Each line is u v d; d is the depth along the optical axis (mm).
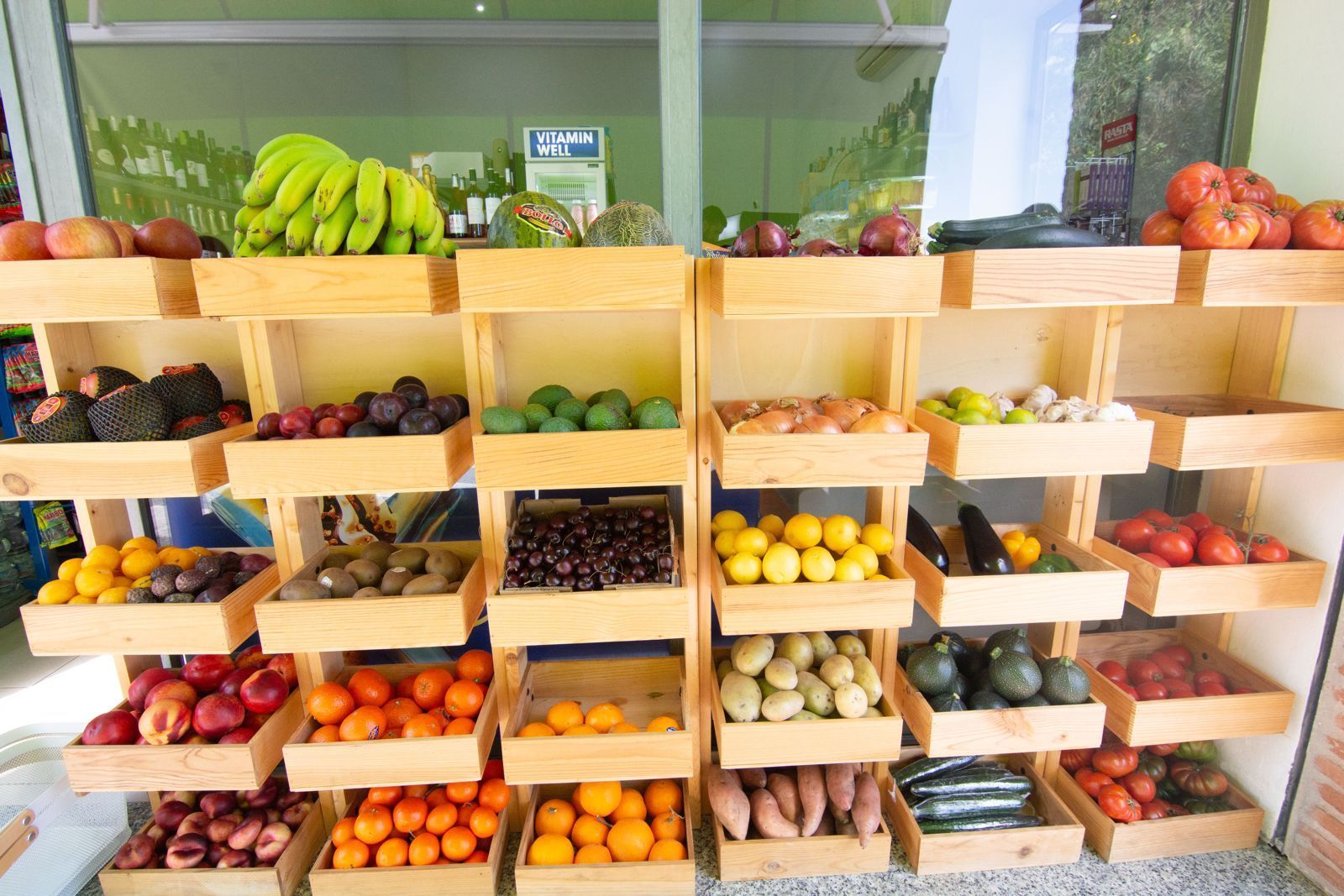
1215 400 1573
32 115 1416
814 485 1244
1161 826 1518
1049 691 1461
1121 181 1808
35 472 1201
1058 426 1271
